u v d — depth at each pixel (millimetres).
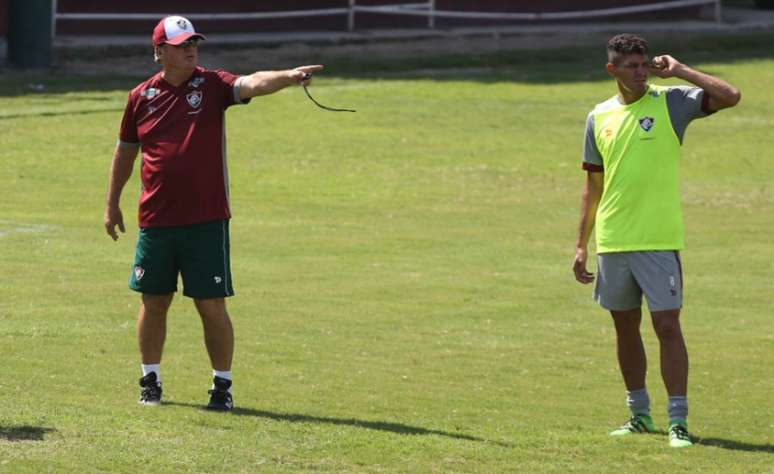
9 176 72812
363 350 41406
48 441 26141
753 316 48312
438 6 140625
